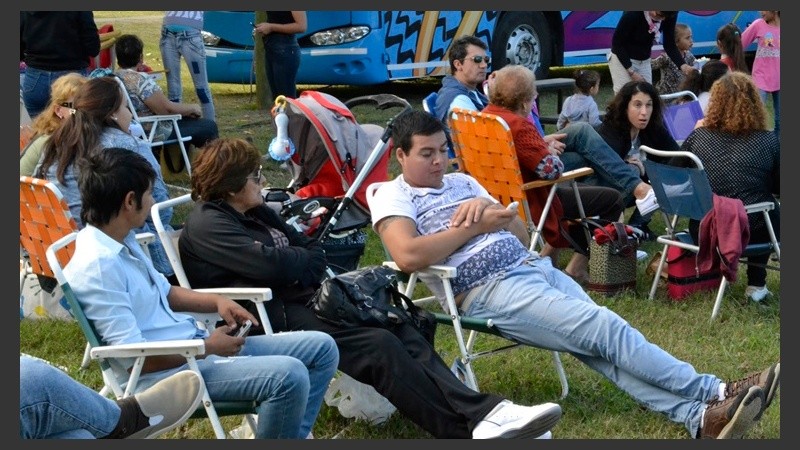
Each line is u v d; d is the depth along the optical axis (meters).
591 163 7.59
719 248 6.31
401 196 5.13
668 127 9.04
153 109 9.10
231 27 13.12
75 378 5.57
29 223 5.64
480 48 7.66
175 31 10.45
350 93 14.70
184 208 9.00
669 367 4.80
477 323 5.02
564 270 7.57
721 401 4.72
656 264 7.28
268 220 5.14
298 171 6.57
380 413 4.98
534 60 14.08
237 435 4.82
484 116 6.78
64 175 5.76
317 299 4.76
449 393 4.54
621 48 11.10
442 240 4.96
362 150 6.33
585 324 4.86
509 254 5.09
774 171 6.60
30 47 9.24
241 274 4.83
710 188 6.44
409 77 12.92
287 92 10.98
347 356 4.64
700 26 15.33
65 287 4.10
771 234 6.57
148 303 4.33
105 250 4.17
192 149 9.77
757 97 6.62
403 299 4.98
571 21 14.35
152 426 4.07
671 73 11.44
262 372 4.18
